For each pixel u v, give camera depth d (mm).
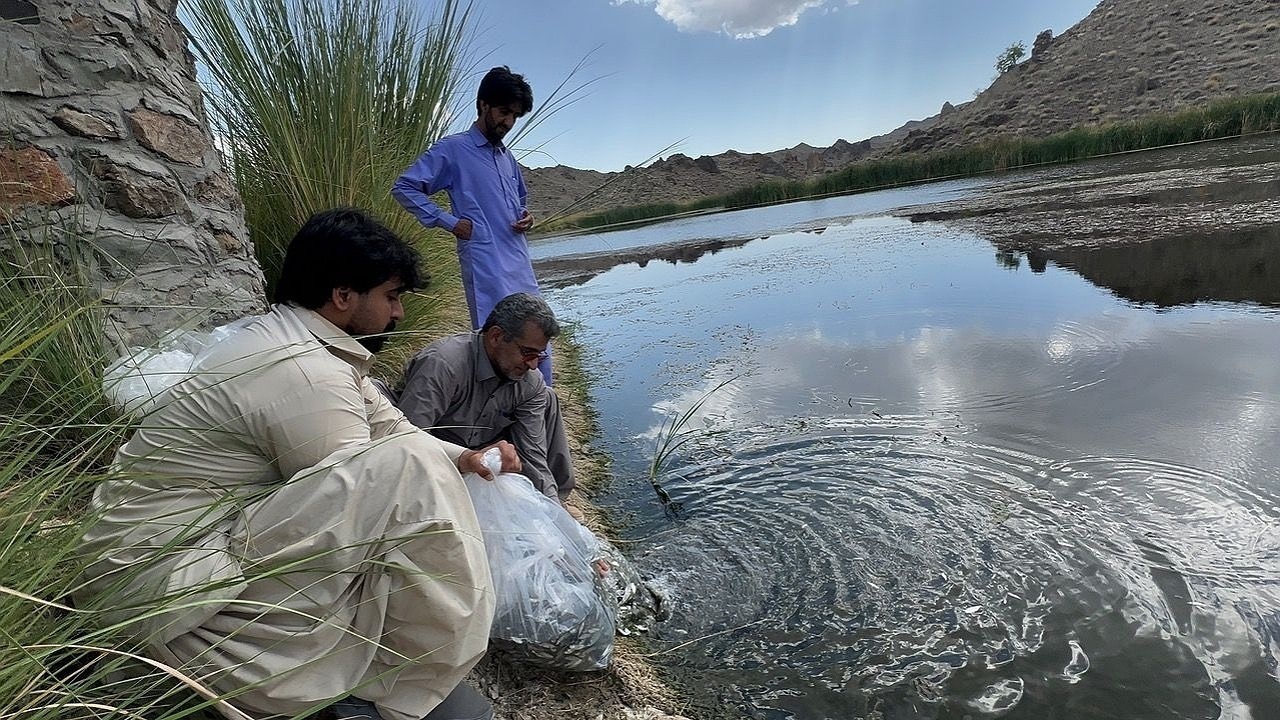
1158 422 3924
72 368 2441
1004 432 4070
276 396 1817
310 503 1762
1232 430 3738
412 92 5762
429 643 1832
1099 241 8617
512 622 2404
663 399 5445
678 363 6305
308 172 4664
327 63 4809
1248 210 8945
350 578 1787
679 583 3096
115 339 2695
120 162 2955
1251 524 3021
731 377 5707
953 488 3578
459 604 1828
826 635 2725
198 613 1670
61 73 2818
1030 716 2293
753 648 2699
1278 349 4672
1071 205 12062
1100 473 3520
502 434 3162
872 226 14383
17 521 1671
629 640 2789
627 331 7824
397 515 1788
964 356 5387
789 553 3225
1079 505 3303
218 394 1827
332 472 1787
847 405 4789
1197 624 2566
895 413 4551
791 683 2518
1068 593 2791
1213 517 3094
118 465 1860
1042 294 6730
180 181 3229
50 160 2756
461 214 4066
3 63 2652
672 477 4121
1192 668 2404
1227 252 7164
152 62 3203
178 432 1842
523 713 2363
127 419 2156
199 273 3211
